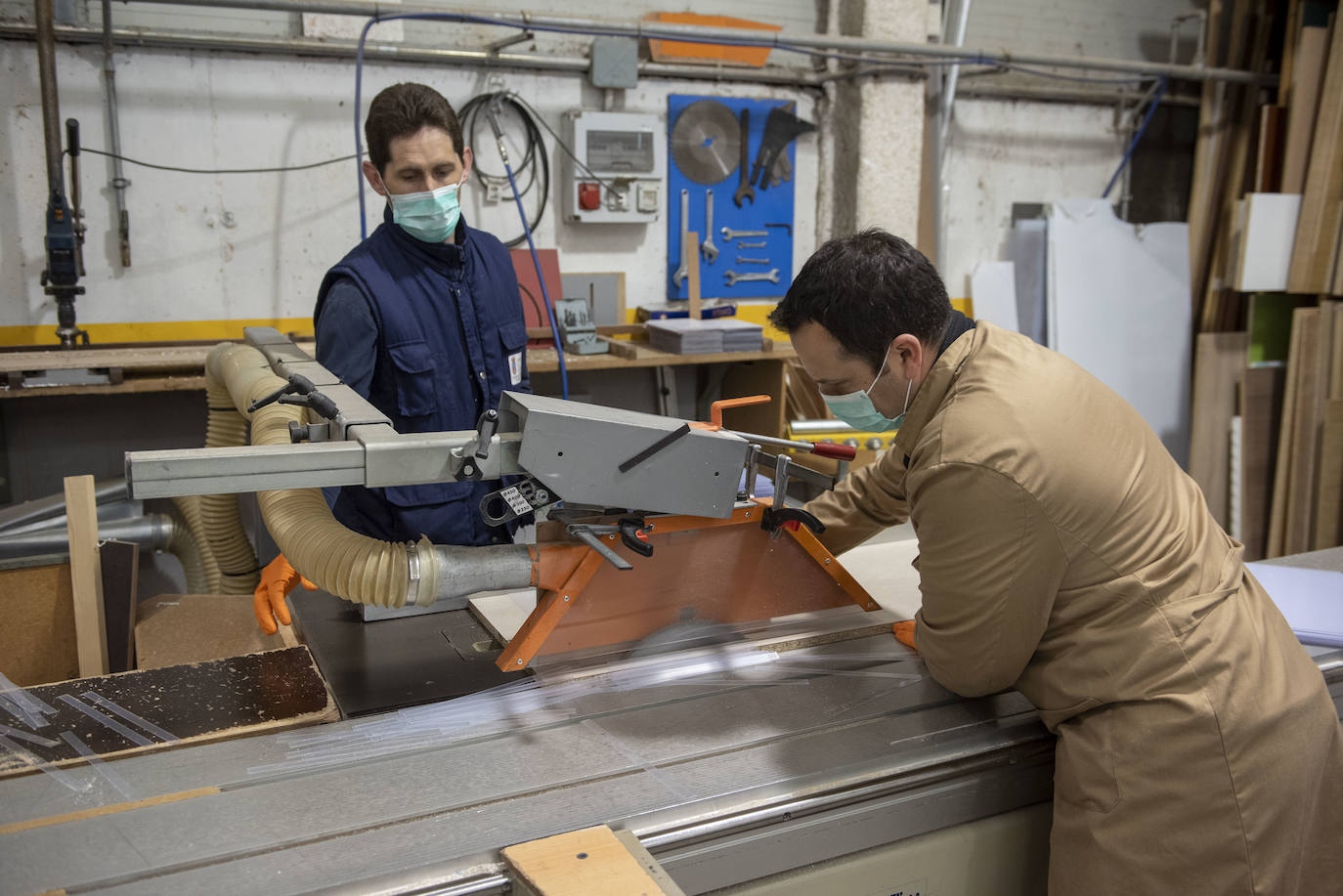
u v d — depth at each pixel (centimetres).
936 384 109
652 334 326
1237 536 414
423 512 165
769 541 133
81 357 255
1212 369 418
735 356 315
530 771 103
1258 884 102
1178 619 103
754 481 126
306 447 98
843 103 369
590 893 82
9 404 274
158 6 276
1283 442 391
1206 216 424
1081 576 104
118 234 280
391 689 124
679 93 344
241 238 295
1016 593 102
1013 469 98
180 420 296
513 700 118
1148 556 104
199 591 271
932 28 380
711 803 98
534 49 321
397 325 164
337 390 124
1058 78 380
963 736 114
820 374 113
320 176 301
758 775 103
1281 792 102
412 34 308
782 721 116
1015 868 120
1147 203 444
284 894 83
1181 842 102
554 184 335
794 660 132
